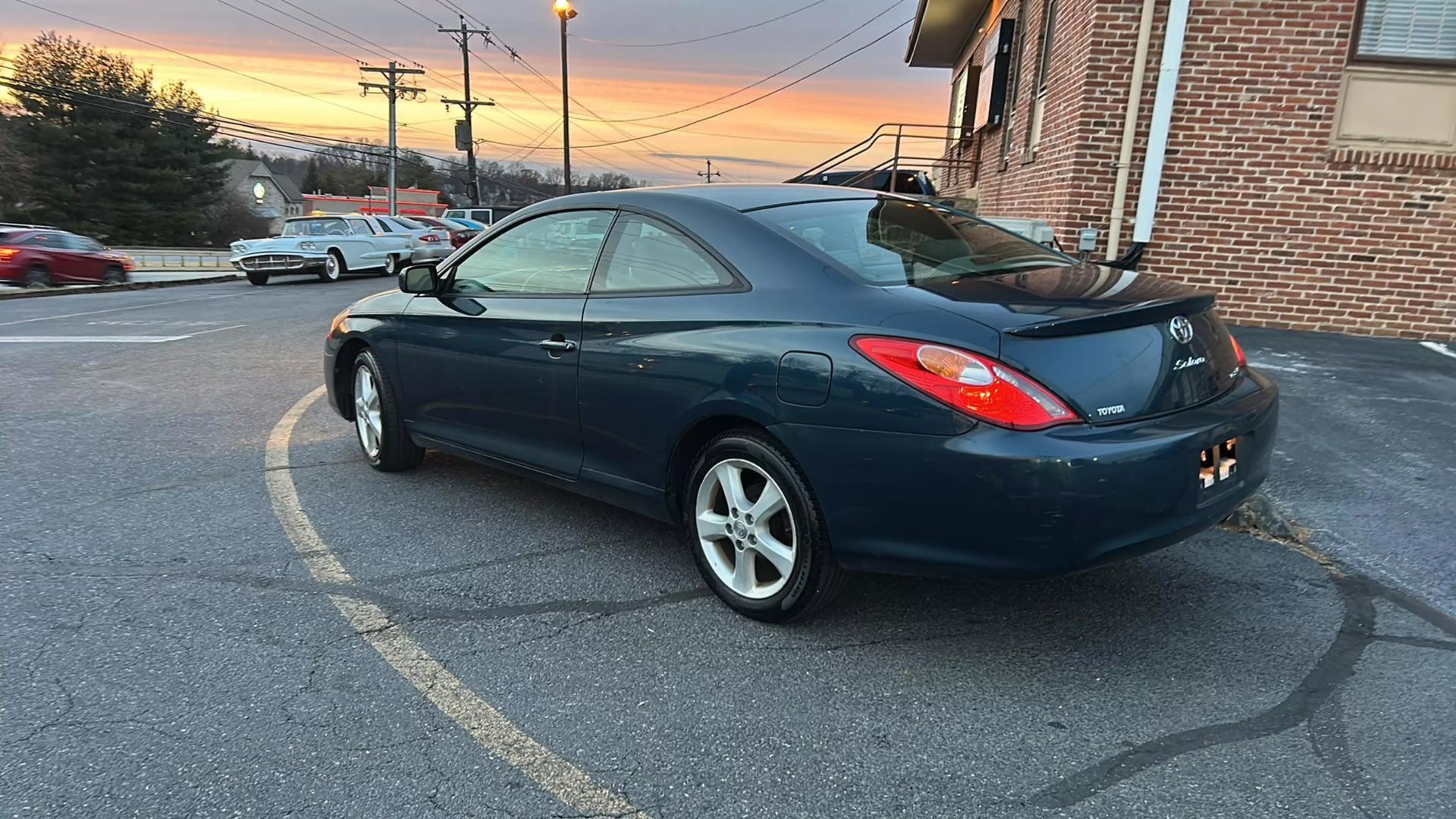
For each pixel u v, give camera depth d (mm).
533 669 3014
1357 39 7750
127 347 10258
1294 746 2541
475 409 4336
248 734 2637
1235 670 2951
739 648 3148
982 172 14727
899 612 3396
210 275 25641
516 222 4254
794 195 3766
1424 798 2314
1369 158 7879
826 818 2285
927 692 2852
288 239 21688
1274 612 3338
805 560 3062
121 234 55656
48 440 5934
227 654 3096
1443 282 7957
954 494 2656
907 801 2344
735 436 3213
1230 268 8320
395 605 3488
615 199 3842
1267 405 3133
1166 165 8227
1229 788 2367
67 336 11266
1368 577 3596
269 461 5453
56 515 4469
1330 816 2254
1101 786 2389
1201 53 7957
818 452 2914
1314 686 2846
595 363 3625
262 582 3693
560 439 3906
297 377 8312
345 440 5977
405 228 24922
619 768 2490
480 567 3850
